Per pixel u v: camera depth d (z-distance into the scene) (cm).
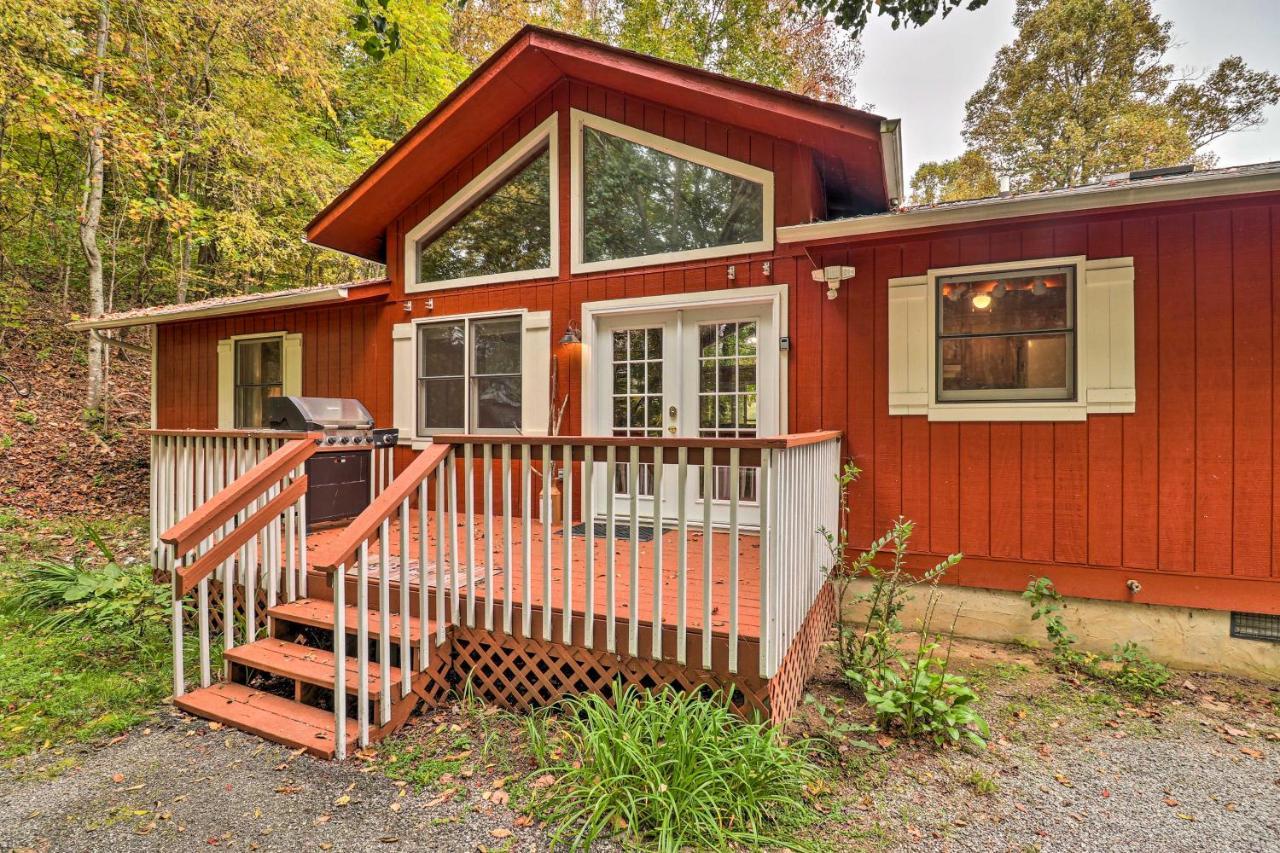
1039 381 389
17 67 732
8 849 197
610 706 275
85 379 953
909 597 407
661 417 500
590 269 514
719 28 1498
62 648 363
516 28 1490
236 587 381
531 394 535
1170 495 358
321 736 265
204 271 1115
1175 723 294
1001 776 247
